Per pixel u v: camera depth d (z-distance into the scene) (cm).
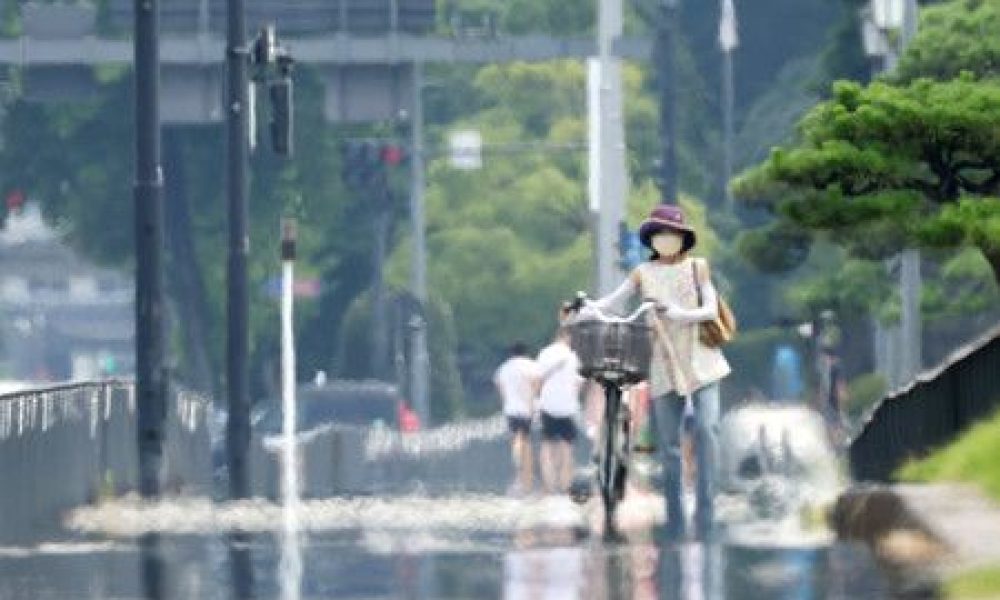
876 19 8381
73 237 15950
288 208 15925
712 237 15950
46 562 3228
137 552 3378
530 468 6025
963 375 4156
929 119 4344
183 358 16100
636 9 18338
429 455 7350
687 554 3092
